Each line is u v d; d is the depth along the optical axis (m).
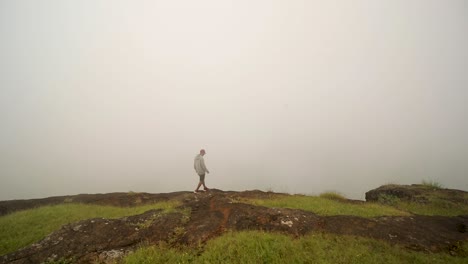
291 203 12.96
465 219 11.03
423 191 14.99
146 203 15.55
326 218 10.39
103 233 9.12
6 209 15.67
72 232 9.14
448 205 12.99
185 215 10.84
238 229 9.45
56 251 8.16
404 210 13.05
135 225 9.72
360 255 7.41
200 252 7.91
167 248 8.16
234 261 7.16
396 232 9.17
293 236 8.85
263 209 11.00
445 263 7.18
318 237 8.66
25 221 11.24
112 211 13.15
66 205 14.64
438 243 8.64
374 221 10.04
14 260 7.83
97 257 7.88
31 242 9.41
